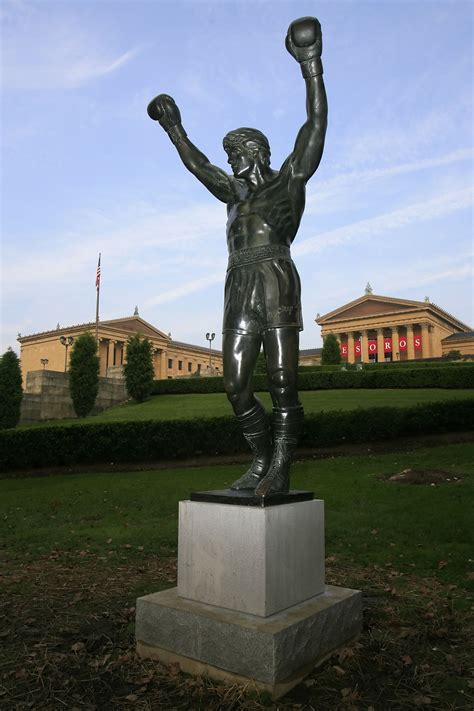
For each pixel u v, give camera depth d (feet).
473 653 12.55
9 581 19.39
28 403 84.94
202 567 11.86
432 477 36.70
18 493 40.75
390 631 13.62
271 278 12.95
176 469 48.32
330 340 145.69
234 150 13.94
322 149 13.01
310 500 12.86
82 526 30.55
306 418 49.93
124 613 15.29
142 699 10.21
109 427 51.19
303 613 11.17
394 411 50.26
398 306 225.76
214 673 10.70
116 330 211.61
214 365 272.51
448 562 21.13
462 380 87.30
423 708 9.89
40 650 12.71
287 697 10.07
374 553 22.98
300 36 12.72
